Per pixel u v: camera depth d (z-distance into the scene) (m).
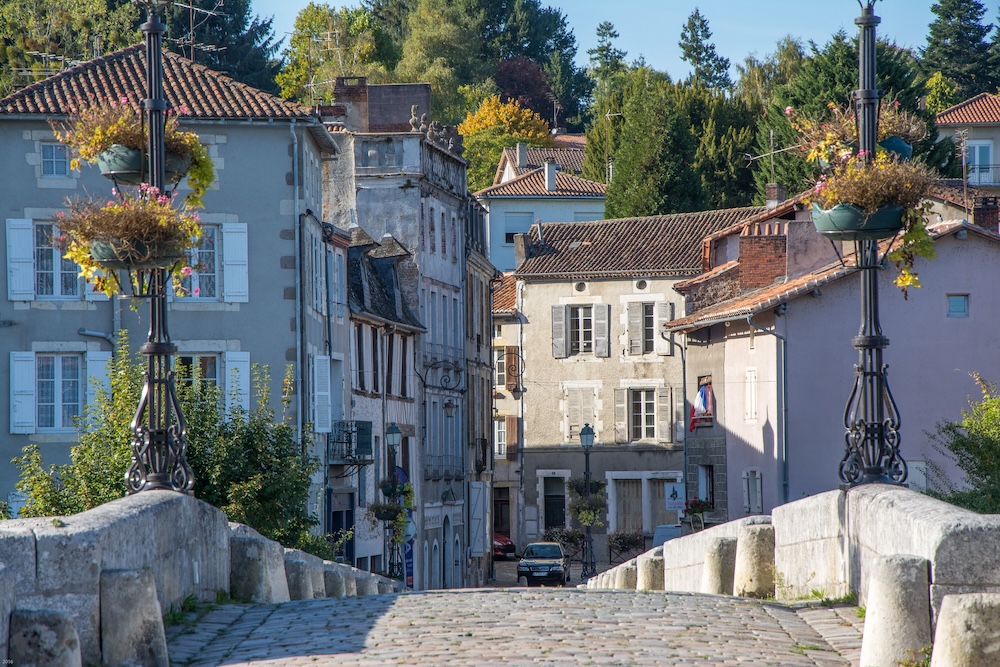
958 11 126.12
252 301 49.44
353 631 15.46
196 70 51.12
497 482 89.06
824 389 51.03
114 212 19.67
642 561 27.66
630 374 86.38
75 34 92.44
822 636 15.42
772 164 94.31
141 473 19.88
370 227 68.69
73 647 11.59
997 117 95.00
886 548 15.51
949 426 28.44
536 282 88.50
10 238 48.00
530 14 159.38
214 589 19.14
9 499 47.62
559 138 144.38
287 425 31.92
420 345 68.50
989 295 51.19
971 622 11.62
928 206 19.12
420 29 151.38
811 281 51.28
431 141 69.88
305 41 125.81
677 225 89.19
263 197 49.53
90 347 48.34
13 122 48.12
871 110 19.25
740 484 55.47
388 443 57.09
